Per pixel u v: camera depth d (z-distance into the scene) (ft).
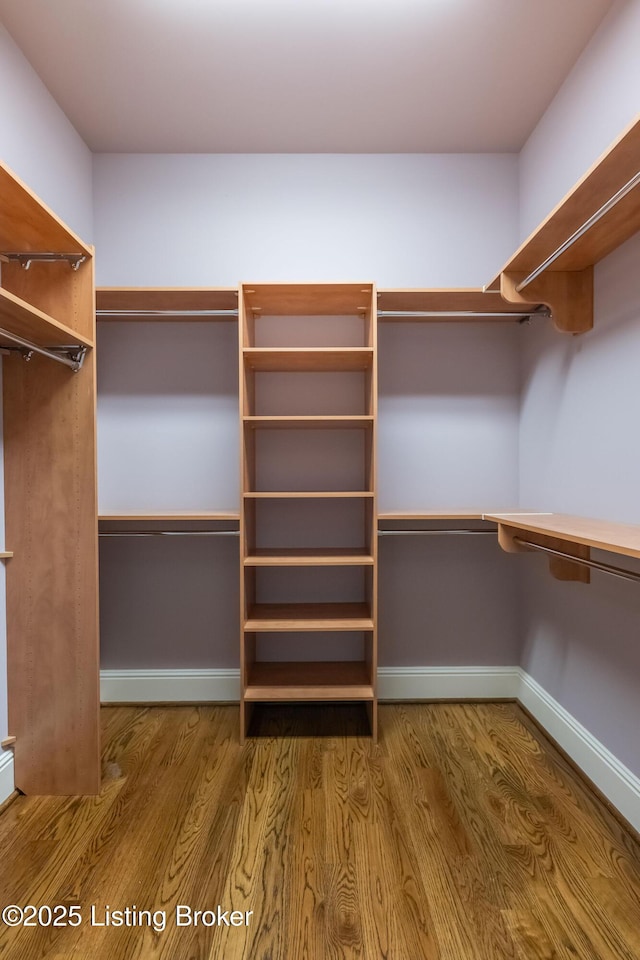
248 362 7.63
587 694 6.26
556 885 4.55
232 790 5.99
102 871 4.75
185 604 8.46
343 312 8.14
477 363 8.50
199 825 5.37
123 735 7.36
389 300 7.52
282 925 4.16
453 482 8.54
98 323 8.36
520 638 8.45
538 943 4.00
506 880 4.60
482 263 8.42
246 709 7.28
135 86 6.87
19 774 5.96
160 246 8.34
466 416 8.52
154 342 8.38
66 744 5.93
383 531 7.56
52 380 5.92
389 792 5.92
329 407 8.45
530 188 7.92
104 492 8.43
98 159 8.30
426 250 8.41
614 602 5.69
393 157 8.39
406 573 8.53
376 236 8.38
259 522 8.46
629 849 5.00
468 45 6.21
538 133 7.63
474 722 7.74
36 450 5.92
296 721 7.79
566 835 5.19
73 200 7.68
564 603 6.89
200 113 7.40
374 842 5.09
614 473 5.71
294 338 8.41
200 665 8.46
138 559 8.45
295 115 7.46
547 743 7.09
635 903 4.36
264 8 5.70
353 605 8.26
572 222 5.12
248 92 6.98
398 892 4.48
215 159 8.34
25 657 5.95
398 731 7.45
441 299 7.48
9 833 5.29
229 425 8.44
